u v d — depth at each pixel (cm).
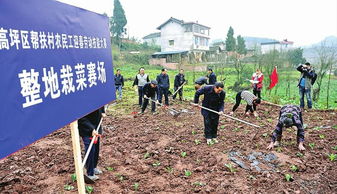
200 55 4169
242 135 725
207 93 649
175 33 4422
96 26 394
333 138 680
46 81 254
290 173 492
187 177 480
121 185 448
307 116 970
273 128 791
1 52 198
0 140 197
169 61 3881
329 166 517
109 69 448
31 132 230
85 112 340
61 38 285
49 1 263
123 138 723
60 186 443
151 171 508
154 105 1088
